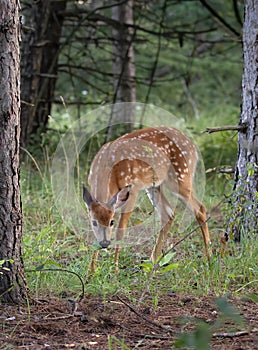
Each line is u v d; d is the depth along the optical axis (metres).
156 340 7.36
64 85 23.53
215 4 24.80
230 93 30.11
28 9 18.80
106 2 22.80
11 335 7.43
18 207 8.37
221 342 7.23
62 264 10.30
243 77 11.84
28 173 15.81
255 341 7.24
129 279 9.55
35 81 18.25
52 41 19.91
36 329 7.70
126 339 7.44
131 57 22.31
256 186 11.45
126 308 8.50
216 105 30.03
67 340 7.39
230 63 27.28
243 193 11.45
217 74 29.41
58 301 8.70
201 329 6.39
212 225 13.19
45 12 18.02
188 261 9.87
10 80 8.13
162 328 7.76
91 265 10.05
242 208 11.27
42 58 19.98
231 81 30.11
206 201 14.54
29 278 9.26
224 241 10.95
